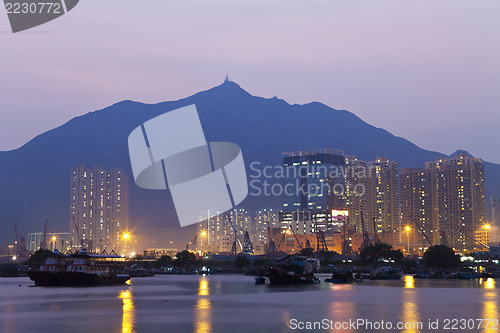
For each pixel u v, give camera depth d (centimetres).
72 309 16300
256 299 19612
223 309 16350
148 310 16062
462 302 18462
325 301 18788
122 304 17750
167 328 12800
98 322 13675
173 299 19612
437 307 16850
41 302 18300
